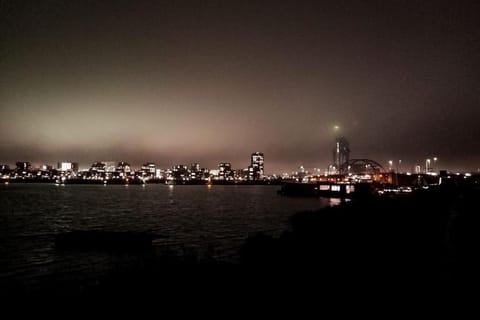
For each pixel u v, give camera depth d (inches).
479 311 501.0
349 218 1940.2
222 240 1993.1
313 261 844.0
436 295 572.7
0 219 3297.2
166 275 653.9
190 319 492.7
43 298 703.1
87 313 545.0
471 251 908.6
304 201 5885.8
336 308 523.5
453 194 3914.9
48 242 1950.1
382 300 554.9
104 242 1713.8
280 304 543.8
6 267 1357.0
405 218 1806.1
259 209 4323.3
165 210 4254.4
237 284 628.7
